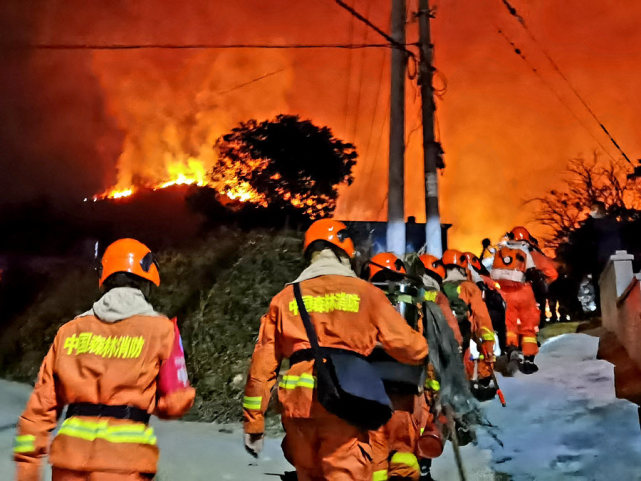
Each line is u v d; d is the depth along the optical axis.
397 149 15.55
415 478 4.98
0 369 10.95
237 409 9.02
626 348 10.51
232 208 26.73
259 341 4.12
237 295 10.18
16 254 20.75
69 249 21.39
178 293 10.61
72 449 3.33
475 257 10.27
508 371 10.71
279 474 6.41
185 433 8.00
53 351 3.53
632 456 6.77
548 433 7.71
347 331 3.94
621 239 28.52
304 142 27.95
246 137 27.97
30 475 3.40
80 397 3.42
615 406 8.25
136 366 3.46
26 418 3.43
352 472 3.78
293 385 3.90
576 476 6.52
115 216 25.31
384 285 5.44
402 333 3.99
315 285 4.10
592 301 19.69
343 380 3.76
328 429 3.81
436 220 16.20
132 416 3.42
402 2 16.38
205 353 9.59
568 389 9.43
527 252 10.91
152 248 12.94
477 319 8.12
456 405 5.29
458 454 5.38
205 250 11.27
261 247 10.95
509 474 6.66
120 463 3.32
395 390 4.96
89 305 11.78
